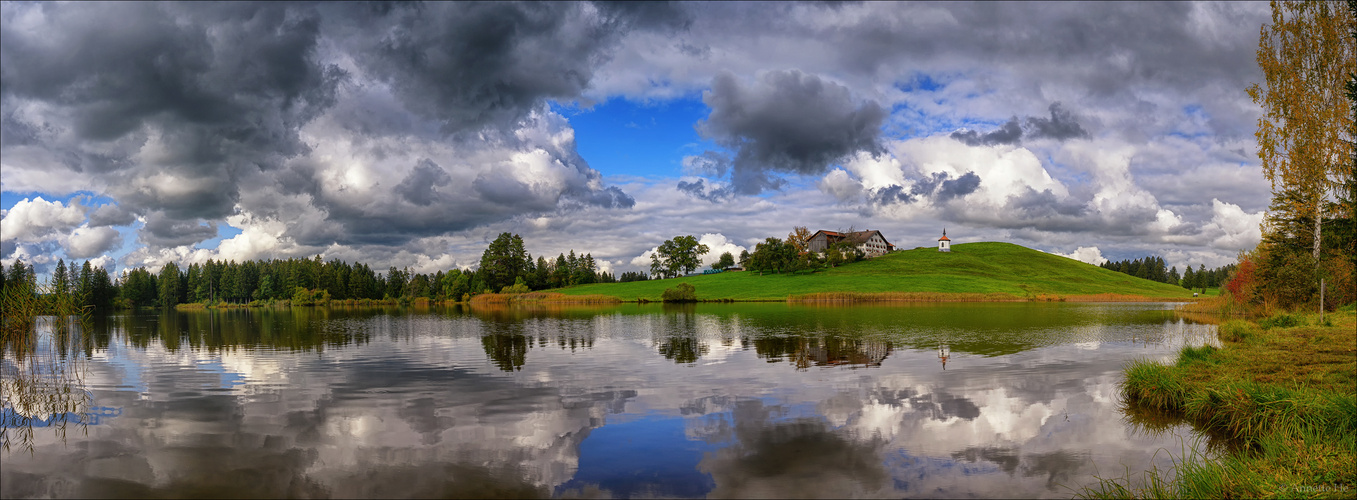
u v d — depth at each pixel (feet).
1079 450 39.55
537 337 121.49
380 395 59.77
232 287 538.06
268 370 77.30
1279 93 109.91
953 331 127.03
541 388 62.54
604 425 46.96
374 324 178.29
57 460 39.14
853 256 530.27
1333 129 100.63
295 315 273.54
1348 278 120.78
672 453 39.68
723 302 317.22
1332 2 100.17
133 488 34.14
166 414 51.80
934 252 572.51
